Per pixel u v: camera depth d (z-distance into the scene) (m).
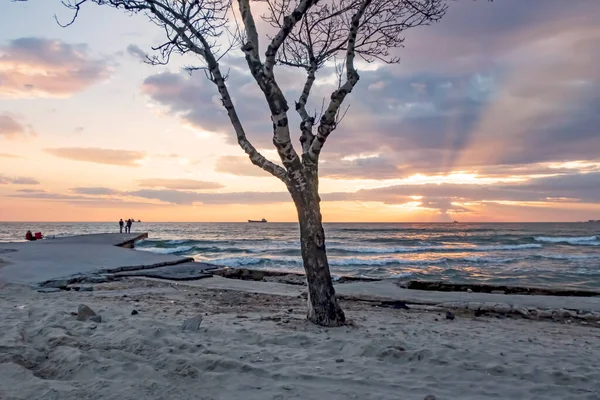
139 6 7.50
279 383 4.29
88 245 25.56
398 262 28.61
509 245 45.97
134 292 11.38
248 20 7.14
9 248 23.00
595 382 4.57
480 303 10.60
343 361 5.04
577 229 101.62
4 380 4.07
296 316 8.08
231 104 7.63
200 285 13.20
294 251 37.09
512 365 5.00
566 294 12.60
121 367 4.46
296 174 7.16
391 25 8.35
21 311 7.50
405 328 7.29
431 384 4.36
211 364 4.71
